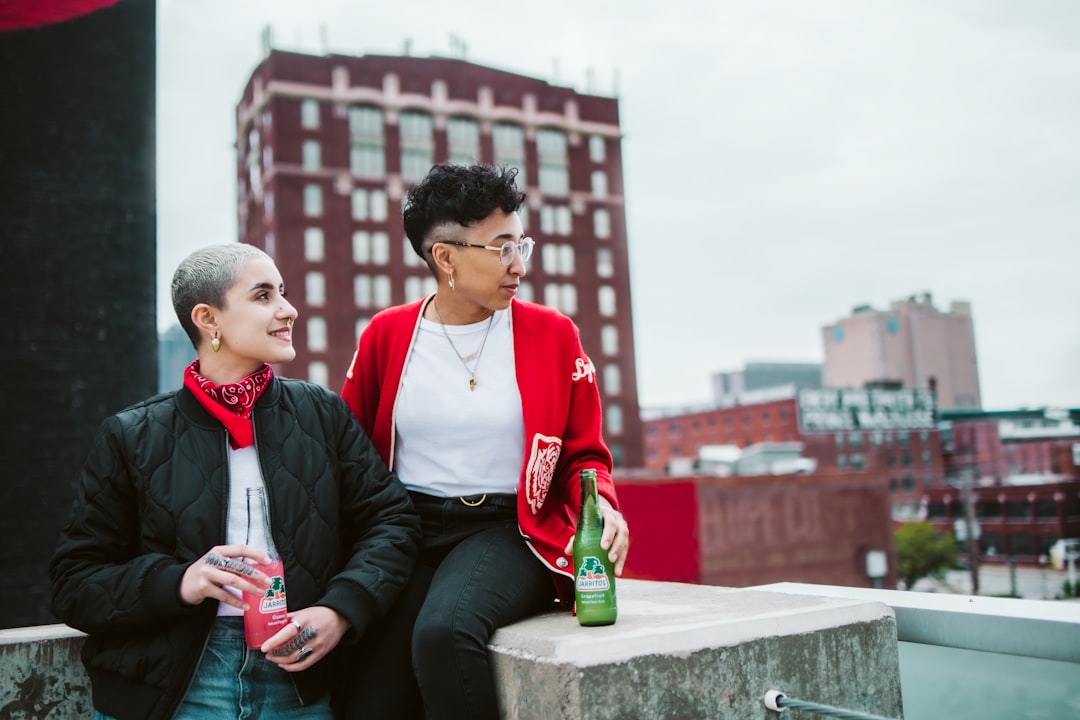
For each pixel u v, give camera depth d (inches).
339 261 2215.8
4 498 191.5
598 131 2603.3
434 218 77.2
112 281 213.2
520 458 78.7
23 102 208.1
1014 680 70.2
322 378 2162.9
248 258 72.8
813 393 3117.6
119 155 219.0
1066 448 2847.0
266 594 64.1
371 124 2319.1
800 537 1549.0
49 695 72.6
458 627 62.9
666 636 58.3
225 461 69.6
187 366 72.9
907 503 3102.9
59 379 201.6
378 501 74.2
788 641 63.3
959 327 4119.1
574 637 57.7
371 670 70.6
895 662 69.7
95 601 64.4
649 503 1449.3
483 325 80.6
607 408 2455.7
